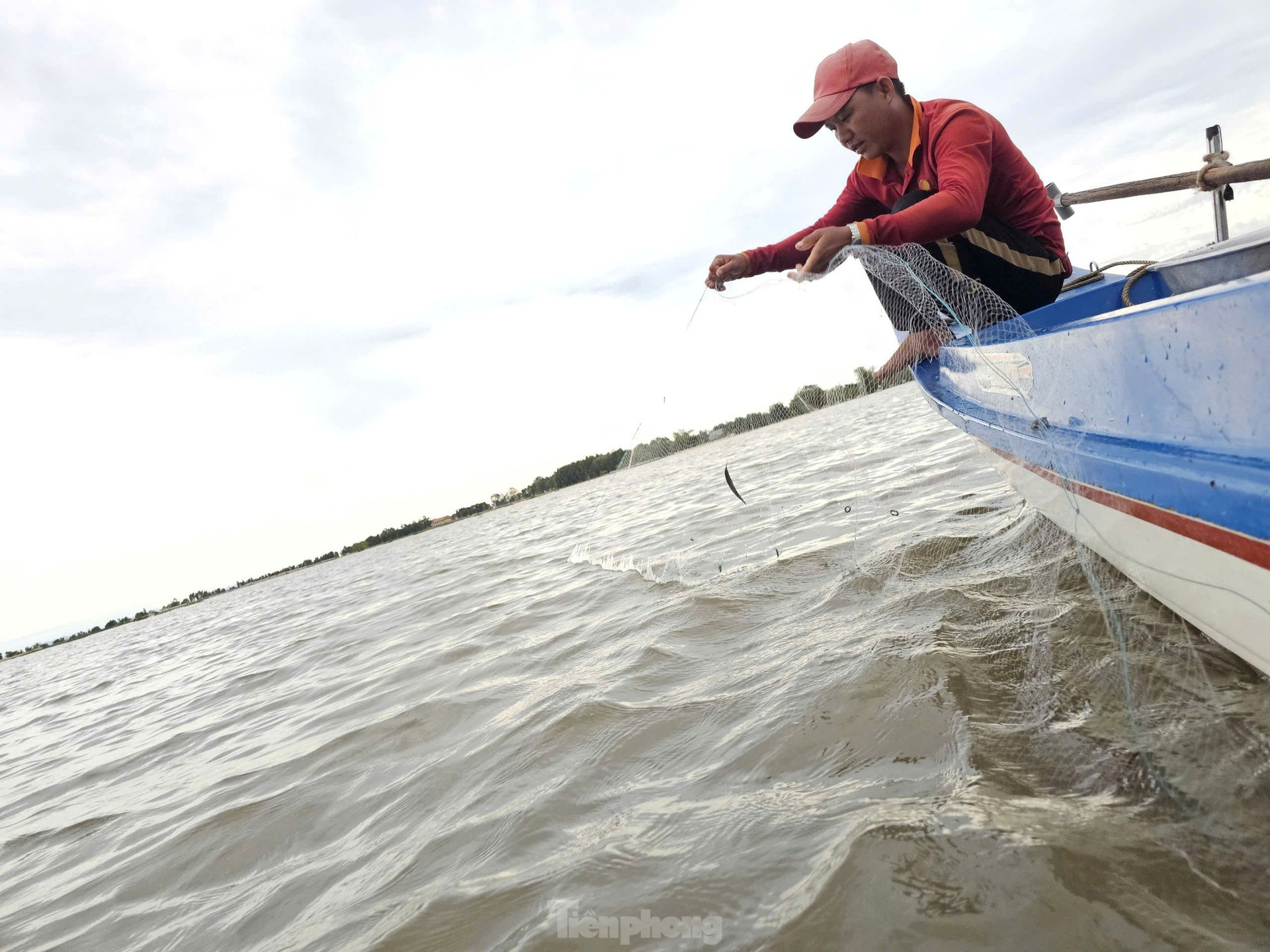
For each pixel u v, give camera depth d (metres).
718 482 5.94
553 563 7.56
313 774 3.06
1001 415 2.49
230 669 7.59
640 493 7.80
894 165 2.70
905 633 2.52
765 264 3.17
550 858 1.81
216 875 2.41
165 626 26.62
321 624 9.16
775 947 1.25
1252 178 2.81
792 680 2.46
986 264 2.64
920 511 4.38
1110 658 1.92
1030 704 1.83
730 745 2.15
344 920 1.82
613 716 2.63
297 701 4.71
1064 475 2.03
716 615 3.57
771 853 1.54
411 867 2.00
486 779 2.45
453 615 6.12
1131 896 1.14
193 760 4.08
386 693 4.09
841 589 3.36
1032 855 1.26
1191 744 1.48
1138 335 1.52
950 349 2.93
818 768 1.86
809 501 5.79
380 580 14.44
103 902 2.46
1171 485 1.45
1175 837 1.24
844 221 3.20
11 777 5.30
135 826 3.17
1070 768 1.52
